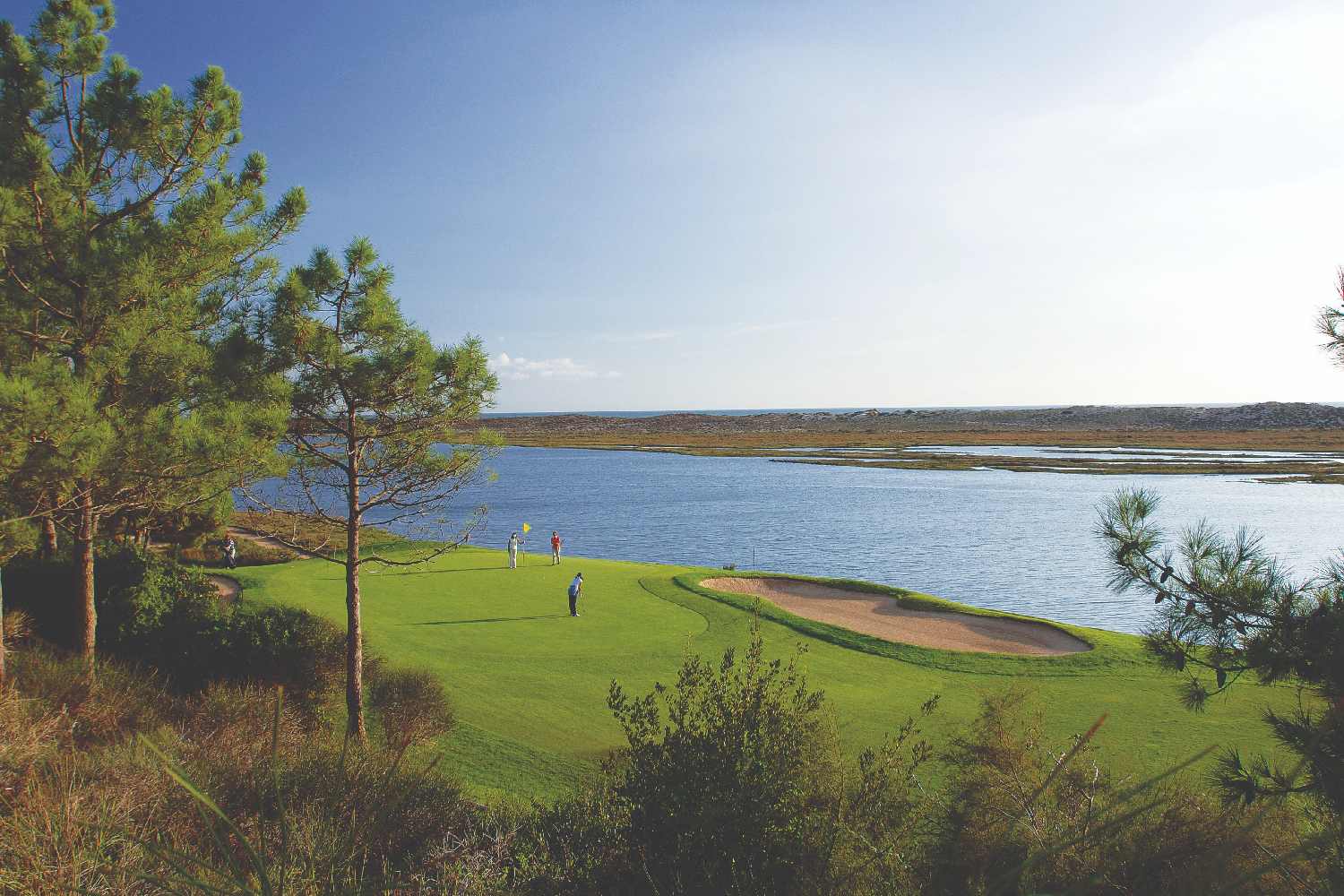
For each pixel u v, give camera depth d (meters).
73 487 11.48
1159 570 5.49
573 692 15.67
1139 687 16.17
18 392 8.73
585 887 4.86
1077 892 2.13
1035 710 10.91
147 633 14.54
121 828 4.35
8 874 3.51
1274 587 5.16
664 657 18.42
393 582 27.39
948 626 23.22
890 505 66.75
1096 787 6.36
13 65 11.85
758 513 62.25
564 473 106.31
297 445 12.67
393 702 12.88
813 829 4.88
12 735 6.43
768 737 5.36
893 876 4.77
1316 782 4.49
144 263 11.95
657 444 171.88
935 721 13.95
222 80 13.54
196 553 33.19
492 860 5.15
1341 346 4.95
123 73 12.73
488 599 24.84
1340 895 3.57
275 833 5.04
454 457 13.34
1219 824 4.59
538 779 11.11
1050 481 84.88
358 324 12.23
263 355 12.09
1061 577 37.34
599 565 31.91
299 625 14.34
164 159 13.52
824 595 27.72
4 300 11.66
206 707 10.47
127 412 11.80
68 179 12.19
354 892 3.32
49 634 15.19
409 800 6.70
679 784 5.11
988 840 5.72
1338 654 4.66
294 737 9.68
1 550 11.98
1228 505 58.44
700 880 4.61
